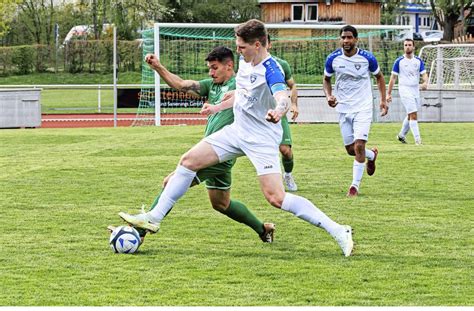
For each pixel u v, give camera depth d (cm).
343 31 1430
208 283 833
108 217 1204
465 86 3669
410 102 2262
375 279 846
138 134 2730
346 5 7288
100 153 2103
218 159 957
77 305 757
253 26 915
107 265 908
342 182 1566
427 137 2503
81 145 2333
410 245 1004
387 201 1341
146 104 3431
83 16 6800
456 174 1664
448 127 2905
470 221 1162
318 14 7325
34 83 5888
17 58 6003
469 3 7906
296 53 4084
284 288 813
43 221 1174
